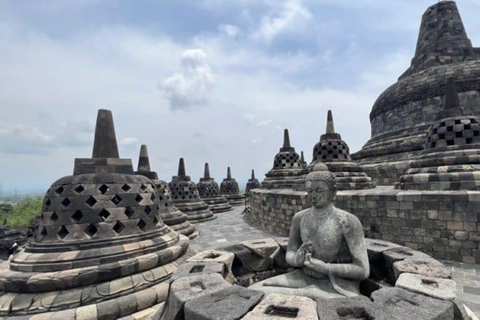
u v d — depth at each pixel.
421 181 10.80
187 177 20.20
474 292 6.15
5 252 15.29
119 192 6.61
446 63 23.44
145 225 6.98
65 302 5.00
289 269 5.58
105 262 5.68
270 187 21.19
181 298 3.16
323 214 4.17
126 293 5.48
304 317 2.61
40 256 5.56
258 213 18.05
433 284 3.27
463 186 9.64
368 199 10.83
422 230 9.40
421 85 21.95
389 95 25.05
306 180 4.26
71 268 5.45
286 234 14.37
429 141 12.38
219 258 4.71
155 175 13.69
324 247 3.99
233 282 4.83
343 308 2.77
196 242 12.94
